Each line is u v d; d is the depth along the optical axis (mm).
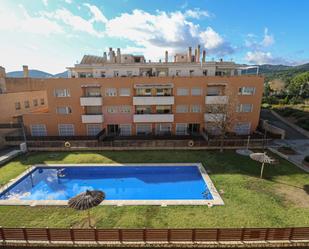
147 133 33188
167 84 30797
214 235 11180
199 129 32938
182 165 22625
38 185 19891
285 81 91062
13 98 33719
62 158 25094
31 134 32562
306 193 16469
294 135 33344
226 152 26547
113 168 22703
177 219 13312
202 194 17656
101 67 34125
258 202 15172
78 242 11320
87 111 32906
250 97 31281
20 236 11422
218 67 34031
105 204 15211
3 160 23578
